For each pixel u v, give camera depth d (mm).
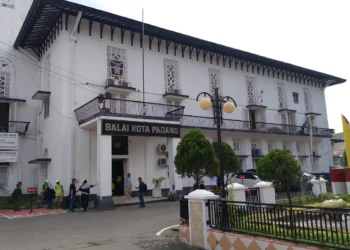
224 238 6660
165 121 17641
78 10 17297
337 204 9227
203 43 22828
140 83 20234
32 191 14523
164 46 21969
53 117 18500
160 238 8352
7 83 20516
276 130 26734
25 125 20328
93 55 18688
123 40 20078
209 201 7254
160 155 20016
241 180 18625
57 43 18609
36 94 19188
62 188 16109
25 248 7414
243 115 25578
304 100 31312
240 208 6605
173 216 12148
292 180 11039
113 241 8047
